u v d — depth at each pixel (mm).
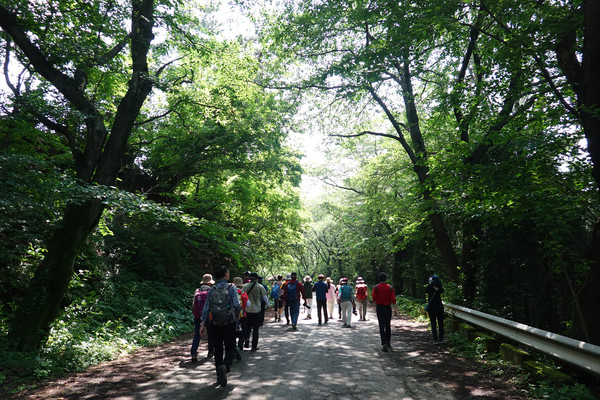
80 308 9070
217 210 21250
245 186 18906
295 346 8672
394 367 6508
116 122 8812
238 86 14281
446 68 14500
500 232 12273
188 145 15234
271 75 15297
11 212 7383
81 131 9523
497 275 13039
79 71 8828
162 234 16906
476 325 9164
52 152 12312
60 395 5059
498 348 7309
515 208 7539
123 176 17406
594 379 5293
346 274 45594
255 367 6574
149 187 18172
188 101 12383
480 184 7582
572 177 7039
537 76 7418
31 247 8516
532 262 11953
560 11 6582
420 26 7738
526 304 12461
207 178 18516
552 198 6957
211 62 13219
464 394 4930
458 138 11312
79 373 6328
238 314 6023
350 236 28734
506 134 8148
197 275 18125
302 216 25328
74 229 7773
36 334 6930
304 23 13258
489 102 8672
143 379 5883
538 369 5309
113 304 11055
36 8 8320
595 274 6109
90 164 8398
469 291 13242
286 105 16000
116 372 6383
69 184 6988
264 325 13141
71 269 7727
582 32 6723
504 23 7402
